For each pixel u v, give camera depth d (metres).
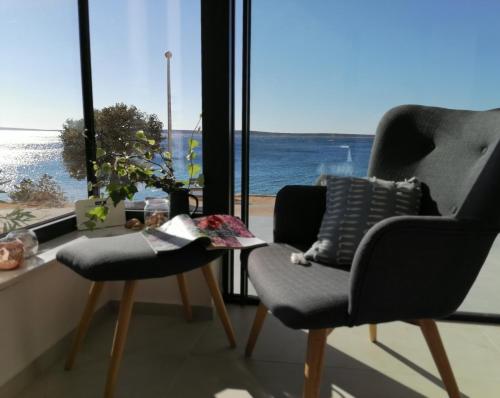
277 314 0.93
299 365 1.37
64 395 1.22
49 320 1.37
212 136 1.65
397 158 1.40
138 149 1.70
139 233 1.38
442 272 0.96
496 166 0.98
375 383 1.28
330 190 1.34
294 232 1.41
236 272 1.84
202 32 1.59
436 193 1.26
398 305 0.95
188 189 1.60
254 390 1.25
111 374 1.16
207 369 1.35
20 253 1.22
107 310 1.74
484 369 1.35
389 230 0.89
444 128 1.32
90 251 1.19
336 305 0.91
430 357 1.42
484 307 1.71
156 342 1.52
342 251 1.21
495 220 0.97
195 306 1.70
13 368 1.21
